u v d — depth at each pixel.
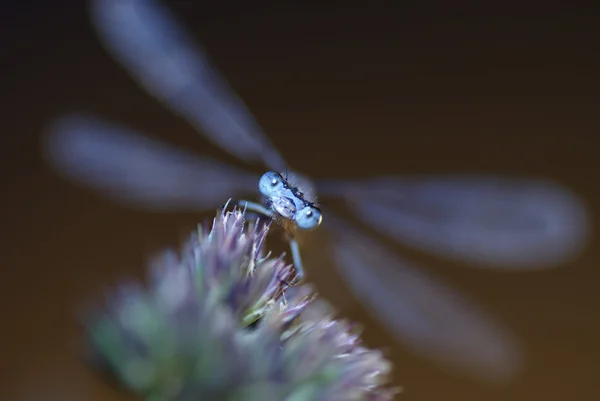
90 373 0.05
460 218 0.08
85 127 0.08
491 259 0.08
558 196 0.08
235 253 0.06
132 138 0.08
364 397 0.06
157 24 0.08
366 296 0.08
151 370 0.05
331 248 0.08
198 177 0.08
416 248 0.08
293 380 0.06
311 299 0.06
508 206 0.08
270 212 0.07
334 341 0.06
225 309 0.06
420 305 0.08
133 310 0.05
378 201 0.08
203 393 0.05
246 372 0.05
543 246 0.08
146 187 0.08
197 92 0.08
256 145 0.08
